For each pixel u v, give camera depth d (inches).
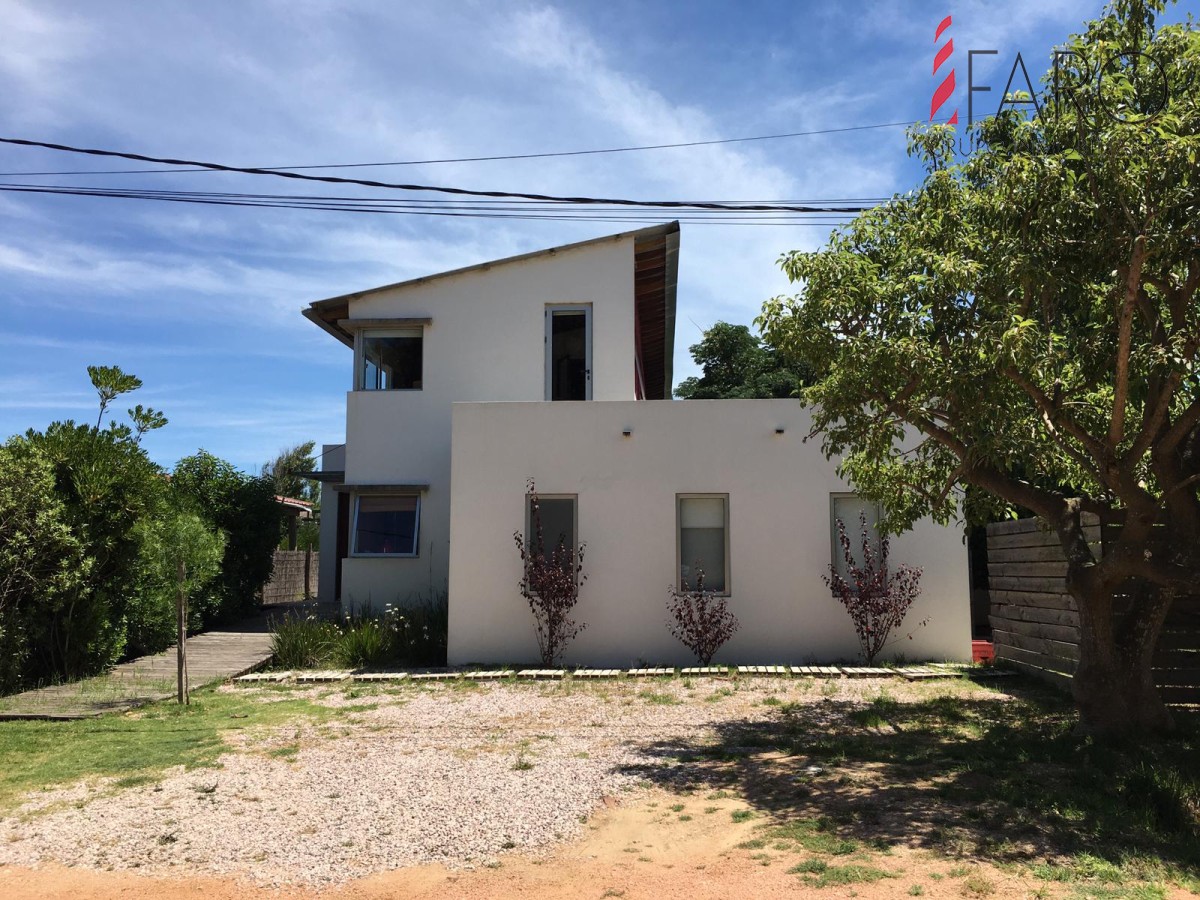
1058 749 276.2
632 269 631.2
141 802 242.5
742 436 500.4
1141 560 273.0
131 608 494.6
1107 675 291.4
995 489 318.7
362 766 278.2
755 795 242.4
